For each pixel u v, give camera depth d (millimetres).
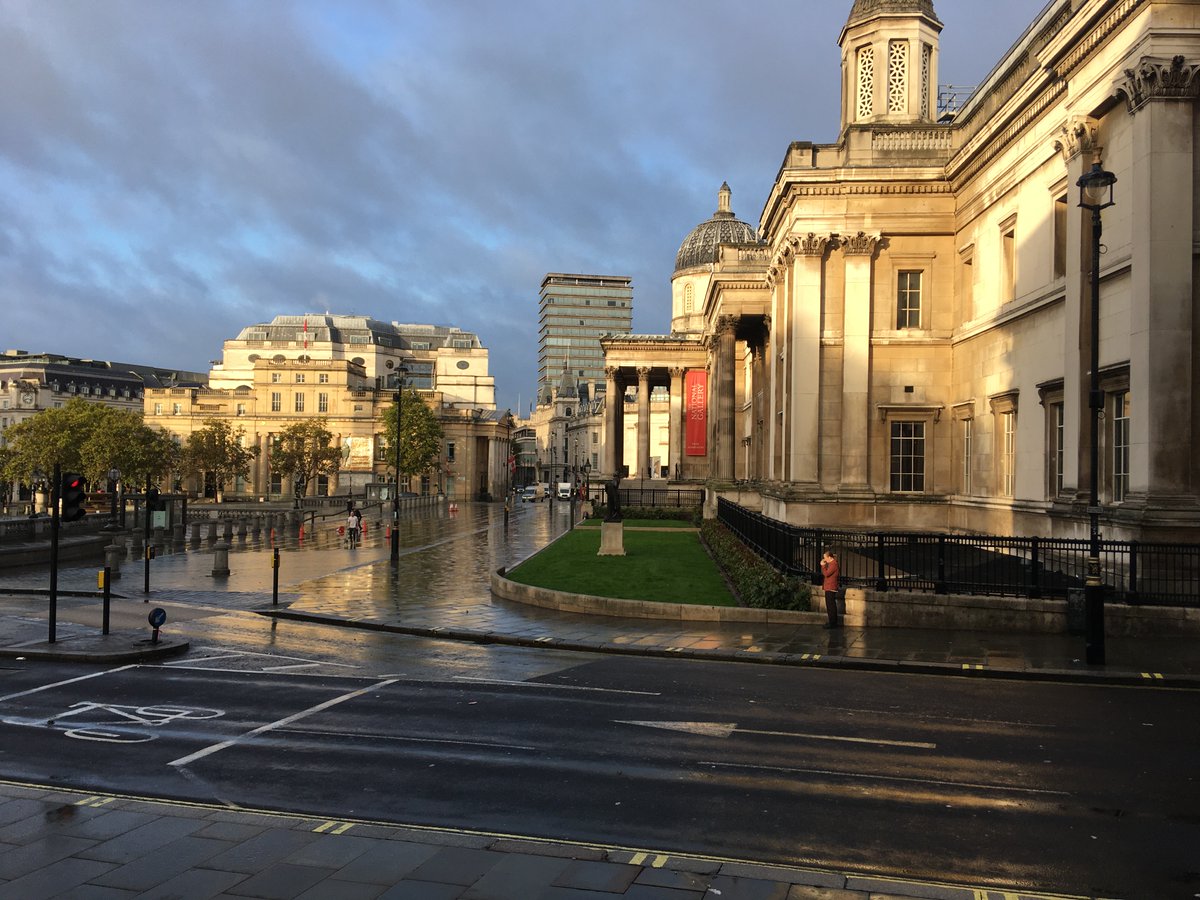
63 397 162000
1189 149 21688
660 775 11469
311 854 8883
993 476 33125
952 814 10102
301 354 155750
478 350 170125
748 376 70625
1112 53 23578
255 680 17516
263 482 140125
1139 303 22031
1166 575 20844
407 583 33406
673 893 8031
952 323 37438
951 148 37875
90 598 29422
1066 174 26672
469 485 148125
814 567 24953
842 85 42344
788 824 9766
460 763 11992
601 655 20297
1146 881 8398
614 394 87250
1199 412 21484
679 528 58844
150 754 12438
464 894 8008
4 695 16141
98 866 8609
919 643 20375
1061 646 19781
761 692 16359
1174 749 12711
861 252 37438
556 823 9781
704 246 96812
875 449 37562
